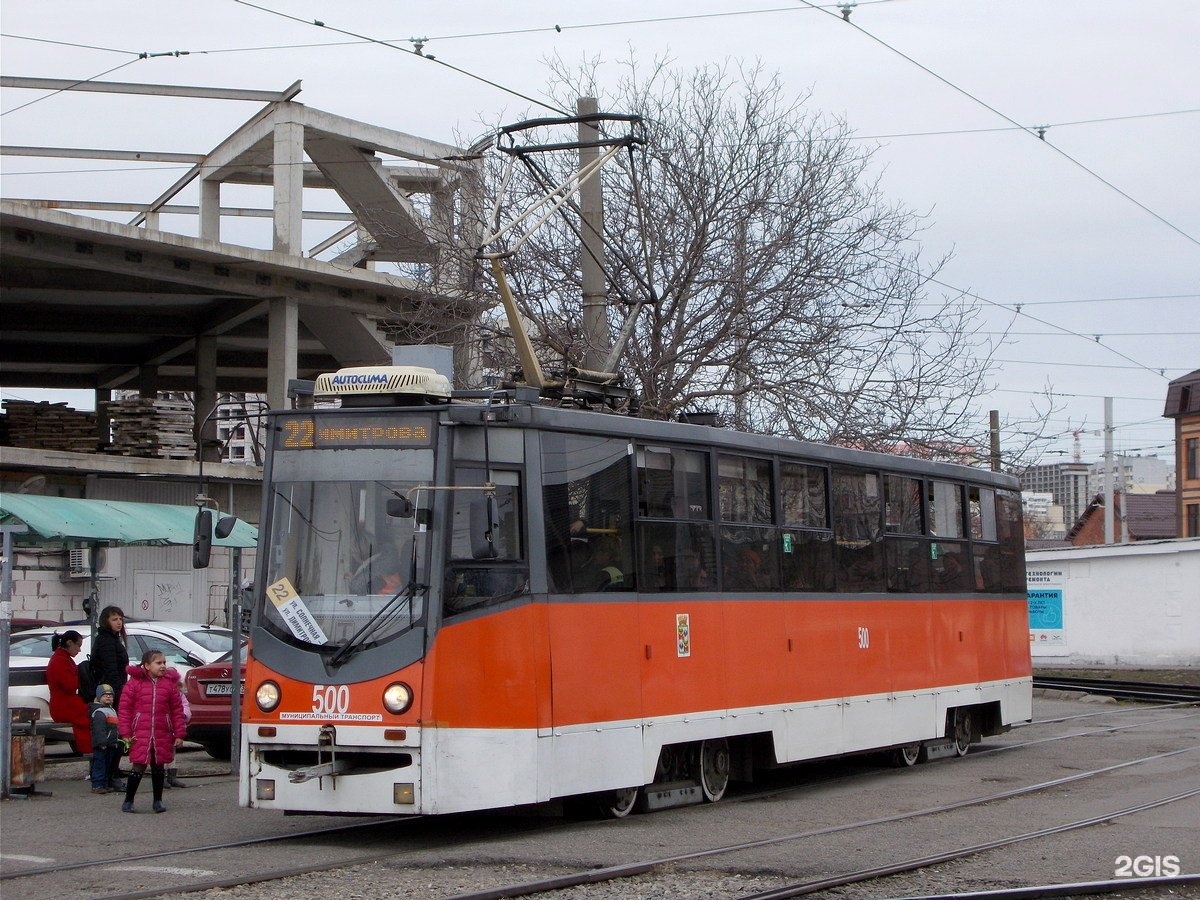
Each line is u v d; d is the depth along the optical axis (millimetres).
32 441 30938
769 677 14578
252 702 11430
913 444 24156
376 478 11492
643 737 12680
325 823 12742
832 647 15789
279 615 11500
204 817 13141
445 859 10508
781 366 24094
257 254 30281
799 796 14906
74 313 36781
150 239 28453
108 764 15016
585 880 9516
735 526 14359
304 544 11578
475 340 24500
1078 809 13375
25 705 19000
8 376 45625
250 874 9773
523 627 11562
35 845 11336
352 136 31703
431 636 11047
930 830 12055
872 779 16672
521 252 24719
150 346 41531
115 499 30297
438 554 11180
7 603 14477
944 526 18781
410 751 10938
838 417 23891
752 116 25297
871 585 16781
